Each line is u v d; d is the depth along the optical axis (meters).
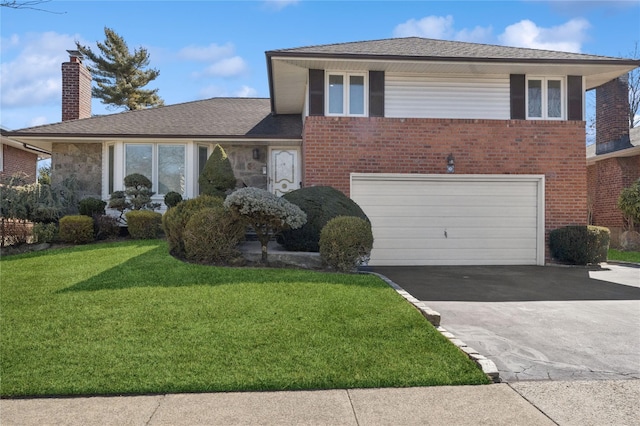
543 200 11.12
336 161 10.81
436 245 11.04
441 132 10.98
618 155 16.17
